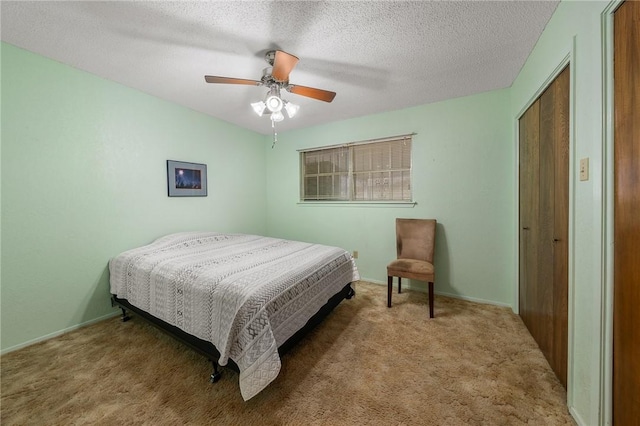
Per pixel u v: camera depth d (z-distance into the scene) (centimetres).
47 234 196
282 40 172
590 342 111
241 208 370
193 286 157
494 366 162
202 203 315
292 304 155
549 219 162
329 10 144
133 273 200
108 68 209
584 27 114
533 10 145
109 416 127
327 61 198
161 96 264
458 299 274
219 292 146
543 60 163
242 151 370
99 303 226
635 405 91
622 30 94
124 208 241
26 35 167
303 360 169
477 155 263
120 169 238
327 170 362
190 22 154
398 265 247
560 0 137
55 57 193
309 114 318
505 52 187
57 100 199
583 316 117
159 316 177
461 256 275
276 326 141
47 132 194
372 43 176
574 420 122
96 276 224
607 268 101
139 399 137
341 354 176
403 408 130
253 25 157
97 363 167
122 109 238
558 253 149
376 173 324
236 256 210
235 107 295
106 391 143
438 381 149
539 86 171
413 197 297
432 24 157
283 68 165
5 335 179
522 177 220
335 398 137
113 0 136
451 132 274
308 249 240
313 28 160
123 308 218
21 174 183
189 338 161
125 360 170
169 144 277
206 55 190
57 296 202
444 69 212
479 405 132
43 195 194
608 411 102
